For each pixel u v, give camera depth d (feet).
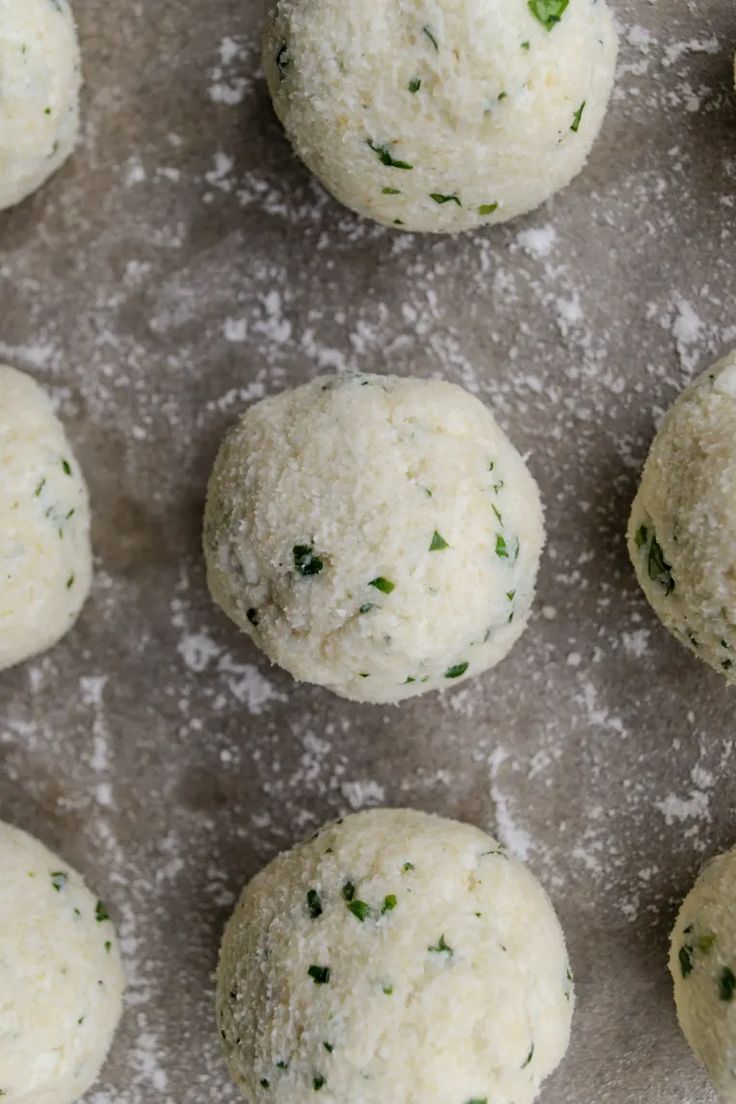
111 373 1.09
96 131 1.09
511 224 1.10
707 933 1.04
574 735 1.11
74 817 1.10
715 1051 1.03
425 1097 0.97
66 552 1.05
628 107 1.10
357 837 1.03
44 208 1.09
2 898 1.01
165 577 1.10
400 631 0.99
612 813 1.11
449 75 0.98
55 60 1.02
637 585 1.11
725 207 1.11
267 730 1.10
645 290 1.10
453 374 1.10
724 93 1.11
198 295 1.09
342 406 1.01
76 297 1.09
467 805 1.10
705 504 0.99
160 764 1.10
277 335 1.09
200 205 1.09
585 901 1.11
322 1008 0.98
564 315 1.10
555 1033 1.02
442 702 1.10
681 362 1.11
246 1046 1.00
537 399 1.10
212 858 1.10
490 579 1.00
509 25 0.98
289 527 0.99
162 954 1.10
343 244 1.09
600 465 1.10
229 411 1.09
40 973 1.00
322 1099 0.98
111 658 1.09
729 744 1.11
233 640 1.10
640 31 1.10
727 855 1.06
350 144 1.00
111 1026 1.05
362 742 1.10
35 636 1.05
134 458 1.09
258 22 1.09
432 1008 0.98
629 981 1.11
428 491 0.99
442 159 1.00
